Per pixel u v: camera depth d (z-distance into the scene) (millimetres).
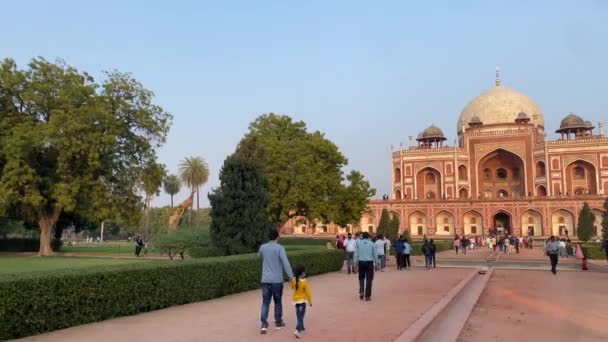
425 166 67375
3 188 26656
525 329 8938
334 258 20719
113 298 9367
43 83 28594
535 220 57219
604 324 9383
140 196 32719
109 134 29281
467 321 9727
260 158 19219
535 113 70812
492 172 68938
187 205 35000
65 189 27969
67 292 8453
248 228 17875
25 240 38344
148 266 10438
